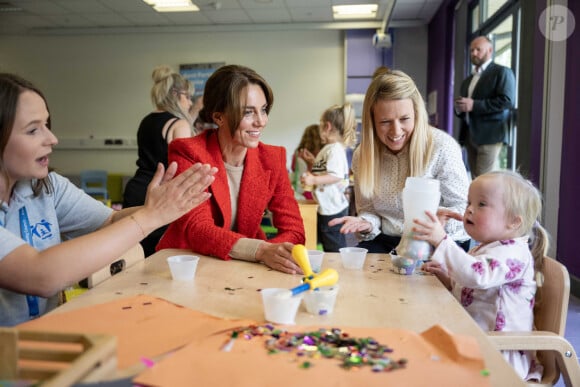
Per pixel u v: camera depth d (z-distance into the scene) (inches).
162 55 321.7
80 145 331.6
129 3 264.7
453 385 24.6
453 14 259.1
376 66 305.3
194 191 41.0
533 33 140.2
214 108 61.7
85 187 322.7
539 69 136.8
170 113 104.1
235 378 25.1
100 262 37.4
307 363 26.7
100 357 21.7
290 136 319.3
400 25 299.4
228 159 65.1
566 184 131.7
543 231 51.8
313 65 314.2
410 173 68.1
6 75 40.5
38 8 272.4
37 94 41.4
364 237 71.7
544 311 50.0
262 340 30.1
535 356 49.7
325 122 142.3
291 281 45.3
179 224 59.3
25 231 45.6
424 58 310.8
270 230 136.2
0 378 22.9
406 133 65.8
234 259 53.8
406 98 64.6
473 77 181.8
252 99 60.1
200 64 319.9
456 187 68.2
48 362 24.2
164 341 29.7
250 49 317.1
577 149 125.0
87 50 325.7
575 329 105.7
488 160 173.6
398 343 29.9
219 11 279.3
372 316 35.9
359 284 44.7
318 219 140.6
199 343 29.4
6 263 35.3
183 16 289.0
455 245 47.0
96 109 329.4
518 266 47.6
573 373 42.4
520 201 49.4
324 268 50.6
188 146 62.7
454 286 52.8
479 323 49.0
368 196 72.1
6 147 39.9
